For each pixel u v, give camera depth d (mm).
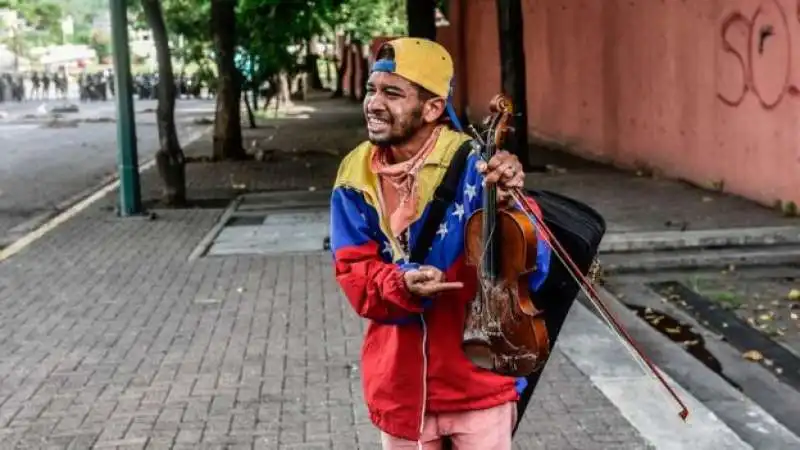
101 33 80625
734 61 12000
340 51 50125
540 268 2545
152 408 5242
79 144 23641
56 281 8430
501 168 2451
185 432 4883
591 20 17234
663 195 12305
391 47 2676
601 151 16984
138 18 21000
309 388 5520
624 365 5824
